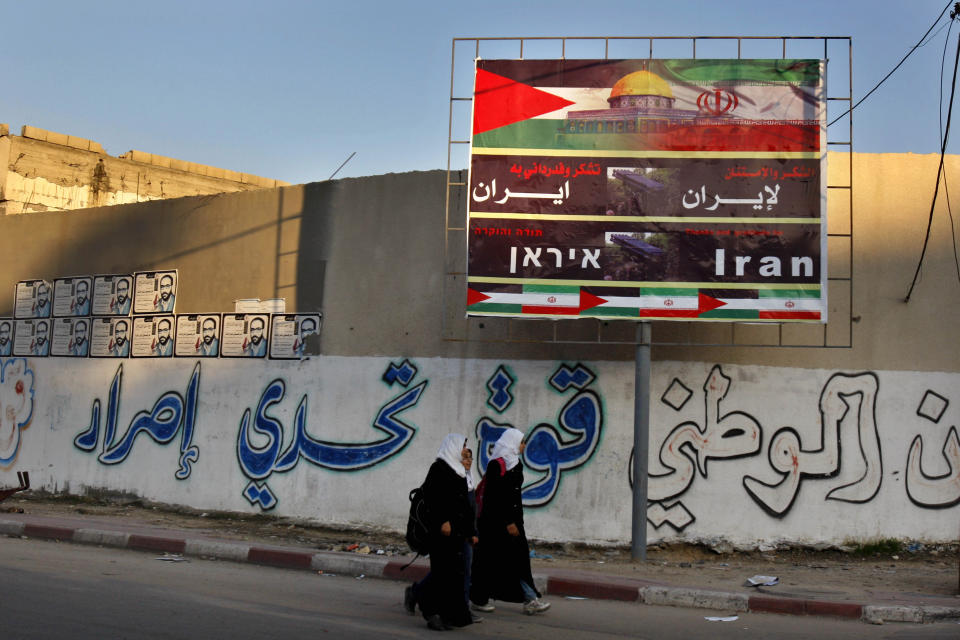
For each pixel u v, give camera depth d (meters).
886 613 7.79
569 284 10.62
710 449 11.04
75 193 22.83
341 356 12.70
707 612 8.20
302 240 13.24
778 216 10.46
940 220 11.20
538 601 7.73
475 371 11.92
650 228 10.60
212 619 6.79
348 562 9.89
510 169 10.84
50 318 15.38
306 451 12.68
